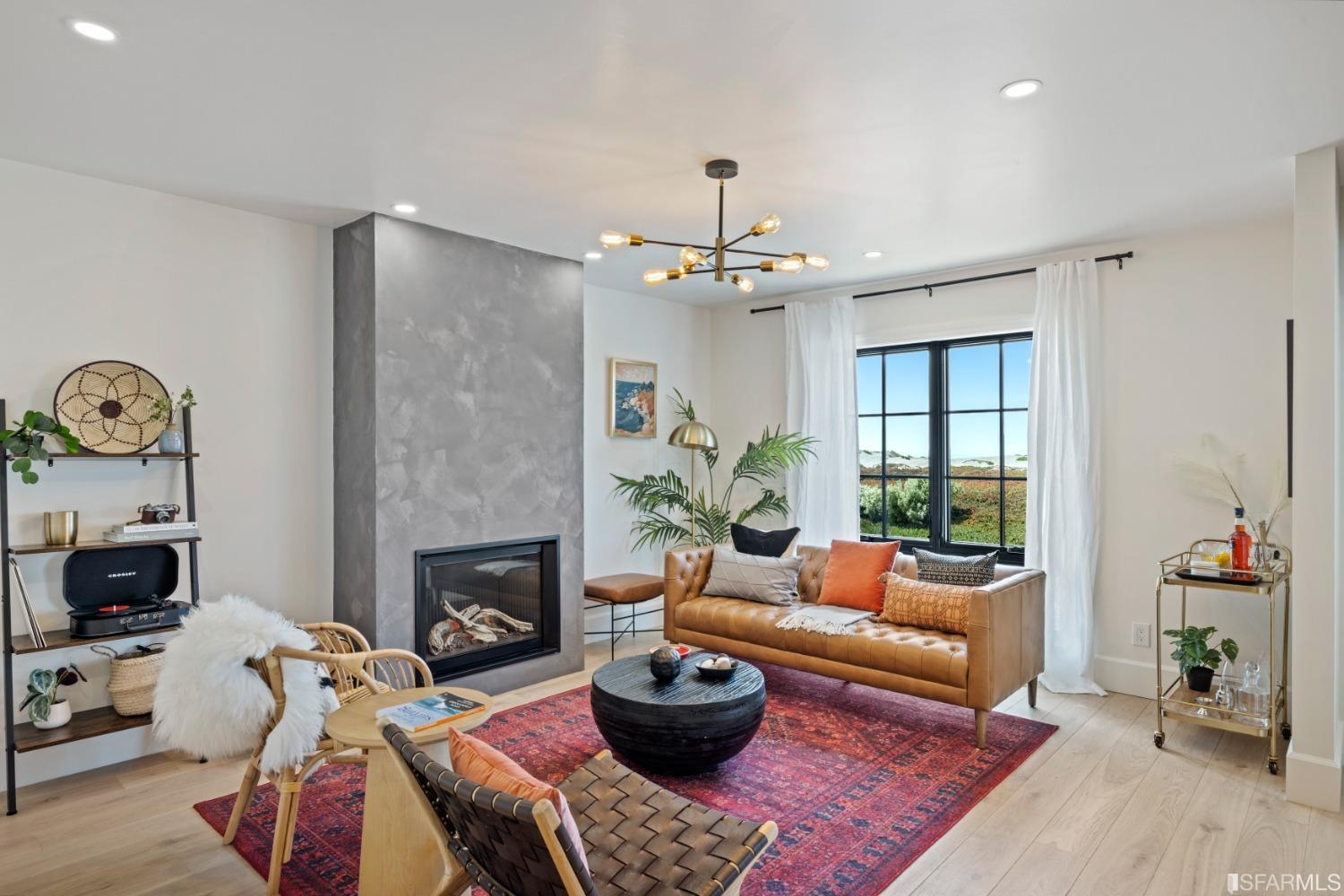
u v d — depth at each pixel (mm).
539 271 4492
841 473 5352
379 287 3752
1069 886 2344
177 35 2135
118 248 3357
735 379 6168
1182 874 2410
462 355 4094
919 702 4070
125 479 3367
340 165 3141
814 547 4832
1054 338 4426
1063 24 2068
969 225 3977
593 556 5488
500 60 2277
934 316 5059
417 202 3607
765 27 2084
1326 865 2457
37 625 2957
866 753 3375
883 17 2031
